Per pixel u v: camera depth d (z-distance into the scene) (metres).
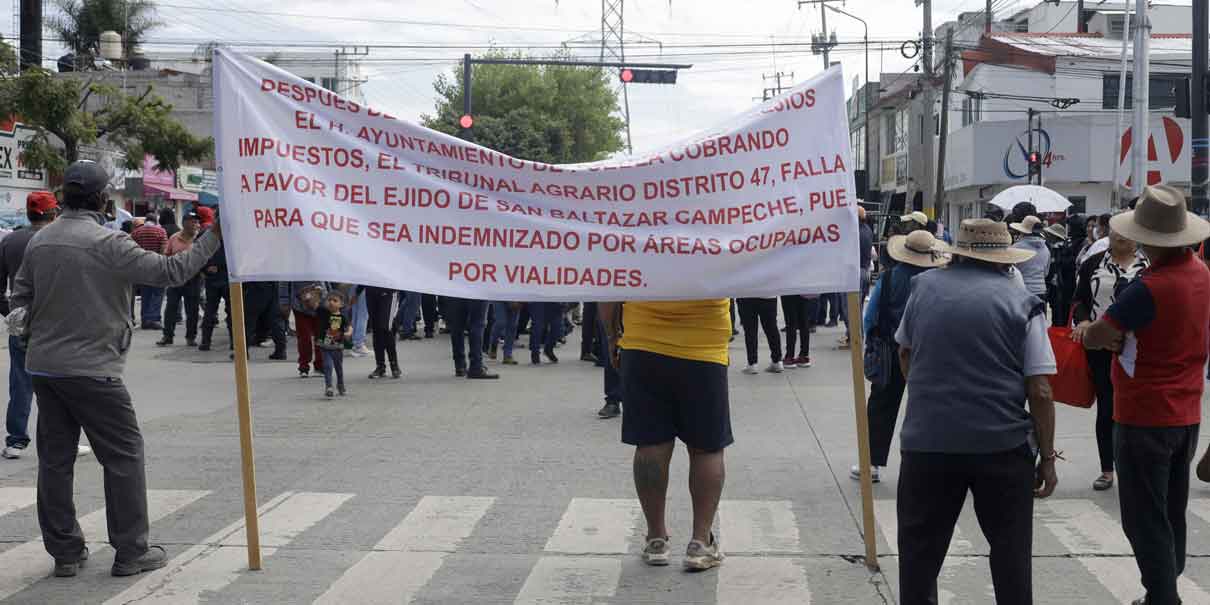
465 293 6.13
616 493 8.13
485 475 8.74
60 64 43.53
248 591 5.94
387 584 6.06
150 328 21.14
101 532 7.09
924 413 4.78
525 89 74.56
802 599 5.80
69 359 5.98
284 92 6.08
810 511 7.59
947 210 53.81
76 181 6.14
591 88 76.44
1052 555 6.56
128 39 56.56
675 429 6.37
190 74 53.44
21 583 6.07
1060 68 45.62
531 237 6.16
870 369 8.26
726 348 6.36
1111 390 8.01
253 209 6.02
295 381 14.26
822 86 6.24
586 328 16.19
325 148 6.09
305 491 8.20
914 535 4.83
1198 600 5.75
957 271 4.94
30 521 7.34
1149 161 42.44
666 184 6.19
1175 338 5.21
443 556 6.59
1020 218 11.14
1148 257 5.42
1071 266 16.34
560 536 7.00
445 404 12.30
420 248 6.13
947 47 43.69
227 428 10.84
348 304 13.01
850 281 6.18
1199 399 5.36
